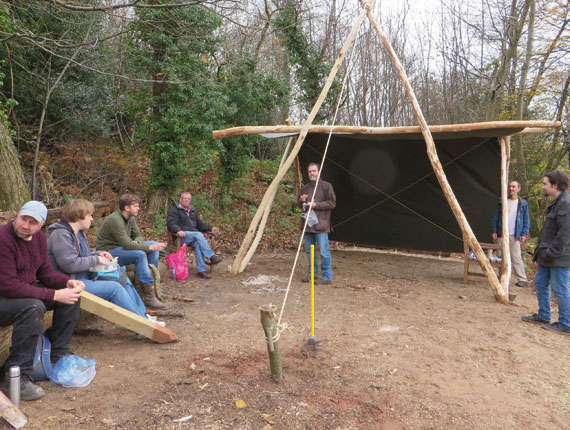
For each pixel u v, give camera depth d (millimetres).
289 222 11289
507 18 12359
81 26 10633
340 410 2789
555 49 11250
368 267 8266
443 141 7398
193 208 6965
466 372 3494
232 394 2934
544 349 4082
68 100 11023
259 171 15109
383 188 8625
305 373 3328
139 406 2756
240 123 11586
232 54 12469
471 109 16859
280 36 13062
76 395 2896
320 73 13039
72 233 3795
